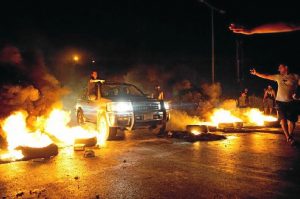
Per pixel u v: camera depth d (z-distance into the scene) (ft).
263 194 14.28
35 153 23.06
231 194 14.35
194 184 15.98
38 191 15.39
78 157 23.31
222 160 21.26
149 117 32.94
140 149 26.12
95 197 14.37
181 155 23.22
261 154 23.02
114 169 19.42
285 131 26.86
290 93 26.37
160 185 15.94
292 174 17.47
